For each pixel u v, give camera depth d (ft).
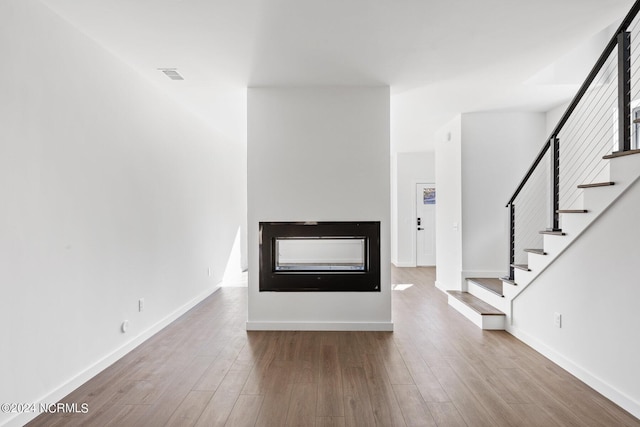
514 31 9.88
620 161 8.16
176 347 11.96
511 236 13.79
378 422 7.64
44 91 8.27
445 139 19.86
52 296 8.45
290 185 13.66
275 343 12.29
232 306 17.25
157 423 7.63
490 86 13.93
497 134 17.72
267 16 9.05
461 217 17.80
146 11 8.70
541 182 17.58
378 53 11.12
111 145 10.78
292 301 13.70
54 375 8.47
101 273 10.26
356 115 13.64
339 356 11.16
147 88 12.91
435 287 21.47
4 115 7.26
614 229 8.43
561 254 10.40
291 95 13.66
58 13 8.70
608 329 8.62
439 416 7.86
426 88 14.06
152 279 13.21
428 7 8.74
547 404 8.33
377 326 13.56
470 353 11.39
